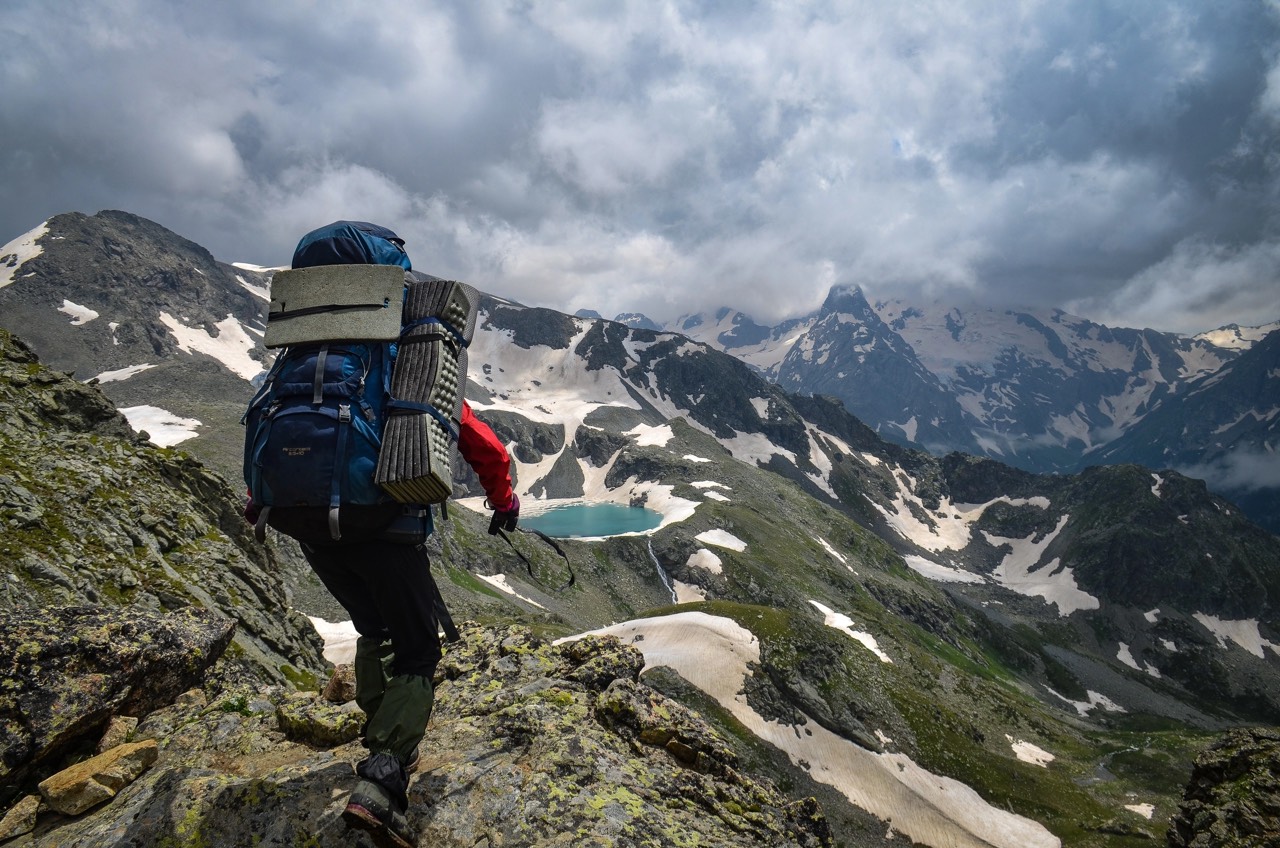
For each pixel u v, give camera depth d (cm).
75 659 569
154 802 445
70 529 1944
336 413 369
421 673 437
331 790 447
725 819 499
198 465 3108
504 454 427
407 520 399
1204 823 2752
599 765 494
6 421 2606
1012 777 12250
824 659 13550
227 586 2342
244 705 639
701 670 12744
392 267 413
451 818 428
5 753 494
